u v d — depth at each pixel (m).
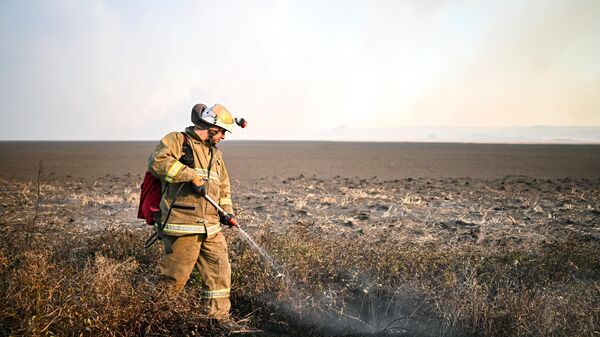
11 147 76.31
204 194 4.07
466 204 11.23
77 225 8.05
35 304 3.59
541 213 9.93
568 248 5.74
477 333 4.27
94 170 23.53
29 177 18.69
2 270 4.13
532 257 5.76
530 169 27.28
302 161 35.00
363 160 37.03
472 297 4.39
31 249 5.25
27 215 8.86
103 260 4.53
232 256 5.39
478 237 7.44
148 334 3.95
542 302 4.26
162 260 4.16
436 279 4.88
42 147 76.38
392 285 5.09
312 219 9.04
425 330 4.40
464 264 5.31
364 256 5.59
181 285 4.17
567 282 4.99
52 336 3.40
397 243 6.48
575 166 30.89
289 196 12.60
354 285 5.06
